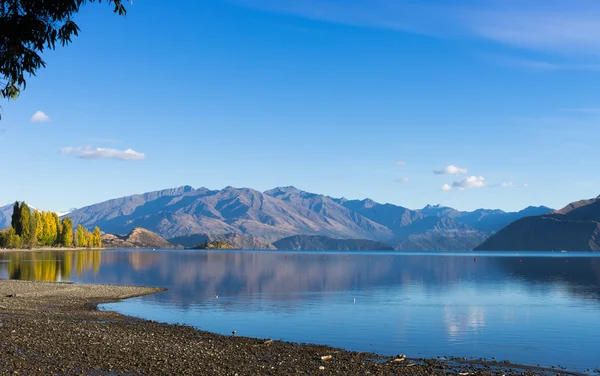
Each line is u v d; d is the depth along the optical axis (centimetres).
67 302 5969
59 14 1784
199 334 4044
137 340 3438
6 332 3269
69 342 3122
